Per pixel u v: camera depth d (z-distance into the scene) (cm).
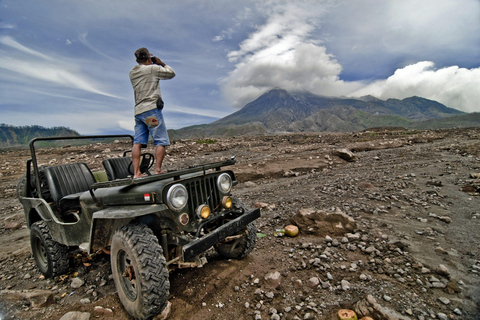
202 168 316
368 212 544
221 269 363
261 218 564
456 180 756
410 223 479
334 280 326
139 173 350
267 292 308
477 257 351
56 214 406
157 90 357
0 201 893
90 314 288
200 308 289
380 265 348
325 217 465
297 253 398
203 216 297
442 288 296
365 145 1895
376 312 260
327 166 1214
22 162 1546
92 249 315
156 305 257
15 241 555
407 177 838
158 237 313
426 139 2123
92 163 1355
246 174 1071
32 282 381
